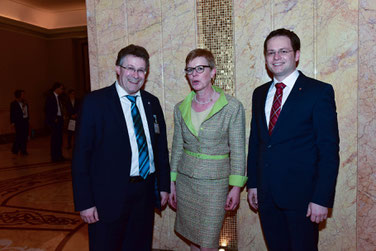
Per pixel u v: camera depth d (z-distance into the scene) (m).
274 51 1.75
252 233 2.48
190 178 2.00
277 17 2.29
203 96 1.97
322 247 2.34
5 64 10.73
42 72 12.48
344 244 2.29
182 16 2.52
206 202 1.95
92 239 1.86
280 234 1.87
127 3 2.62
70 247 2.68
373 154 2.17
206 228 1.95
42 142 10.13
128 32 2.64
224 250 2.59
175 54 2.56
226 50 2.48
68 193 4.32
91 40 2.74
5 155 7.54
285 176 1.74
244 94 2.42
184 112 2.03
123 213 1.85
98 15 2.69
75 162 1.74
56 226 3.15
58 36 12.62
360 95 2.17
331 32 2.20
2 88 10.59
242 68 2.41
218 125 1.92
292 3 2.26
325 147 1.63
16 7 11.12
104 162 1.81
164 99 2.61
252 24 2.36
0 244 2.75
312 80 1.76
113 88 1.88
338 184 2.27
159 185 2.05
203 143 1.94
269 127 1.82
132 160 1.86
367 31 2.12
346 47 2.17
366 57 2.14
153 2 2.57
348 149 2.23
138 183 1.89
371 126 2.16
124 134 1.82
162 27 2.57
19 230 3.06
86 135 1.76
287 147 1.73
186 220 2.05
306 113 1.69
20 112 7.45
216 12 2.48
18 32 11.29
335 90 2.22
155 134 2.01
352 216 2.26
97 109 1.78
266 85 1.98
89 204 1.74
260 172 1.84
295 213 1.74
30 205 3.83
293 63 1.76
